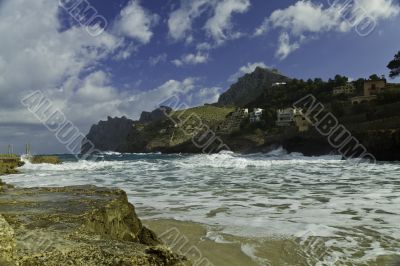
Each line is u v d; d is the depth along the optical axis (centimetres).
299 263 636
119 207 775
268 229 867
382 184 1730
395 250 699
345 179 1997
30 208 718
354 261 642
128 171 2880
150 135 17238
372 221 938
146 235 777
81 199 810
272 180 2005
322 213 1049
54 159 4534
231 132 11925
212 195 1439
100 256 420
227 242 762
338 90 10069
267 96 14200
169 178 2205
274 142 8531
